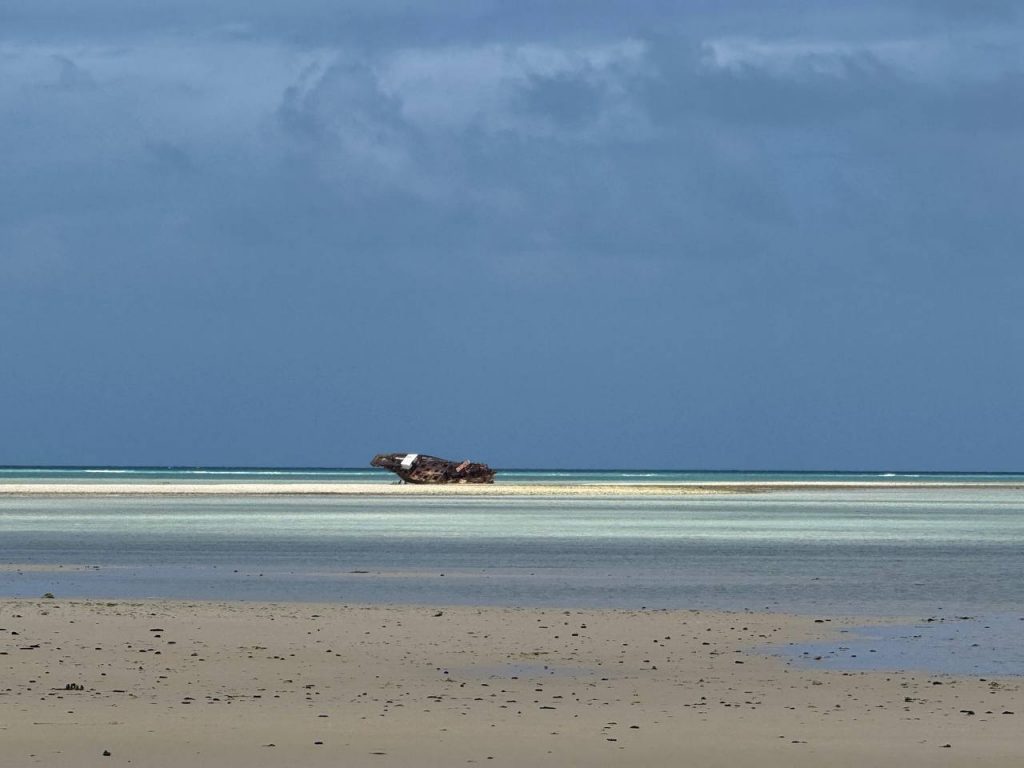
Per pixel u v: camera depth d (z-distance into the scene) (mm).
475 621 105375
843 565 173250
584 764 55781
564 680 79062
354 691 74312
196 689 74375
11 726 62562
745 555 190375
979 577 155625
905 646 94750
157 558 178750
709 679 79750
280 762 55656
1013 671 83625
